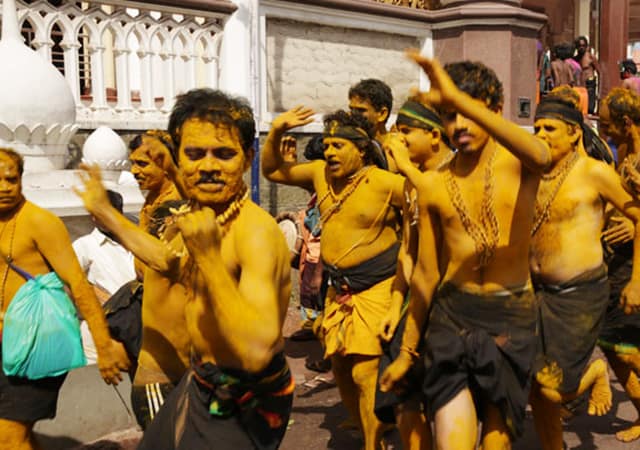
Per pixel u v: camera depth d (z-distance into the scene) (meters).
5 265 3.12
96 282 4.76
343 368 4.06
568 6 17.17
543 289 3.62
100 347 3.20
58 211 5.16
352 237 3.83
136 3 6.93
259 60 8.05
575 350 3.48
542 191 3.58
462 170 2.87
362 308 3.79
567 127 3.55
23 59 5.40
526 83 9.99
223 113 2.30
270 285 2.25
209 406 2.38
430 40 10.02
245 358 2.15
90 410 4.21
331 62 9.04
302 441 4.34
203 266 2.08
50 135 5.52
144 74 7.18
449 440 2.85
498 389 2.85
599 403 3.70
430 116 3.47
